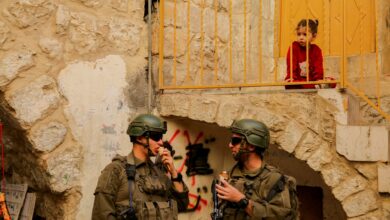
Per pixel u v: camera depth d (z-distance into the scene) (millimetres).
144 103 5207
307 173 5961
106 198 3576
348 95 4594
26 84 4301
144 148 3850
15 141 4629
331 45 6855
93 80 4758
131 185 3637
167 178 3896
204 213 5551
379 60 6391
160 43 5191
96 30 4805
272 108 4781
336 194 4555
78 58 4656
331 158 4574
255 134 3568
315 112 4633
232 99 4934
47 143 4391
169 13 5406
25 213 4703
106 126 4832
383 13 6453
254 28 6602
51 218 4707
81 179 4605
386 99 6184
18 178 4973
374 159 4449
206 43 5867
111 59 4918
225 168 5723
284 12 7043
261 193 3463
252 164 3600
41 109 4371
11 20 4230
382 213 4426
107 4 4934
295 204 3512
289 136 4684
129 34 5090
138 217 3592
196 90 5488
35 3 4379
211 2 5977
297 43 5434
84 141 4648
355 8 6691
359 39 6633
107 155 4824
